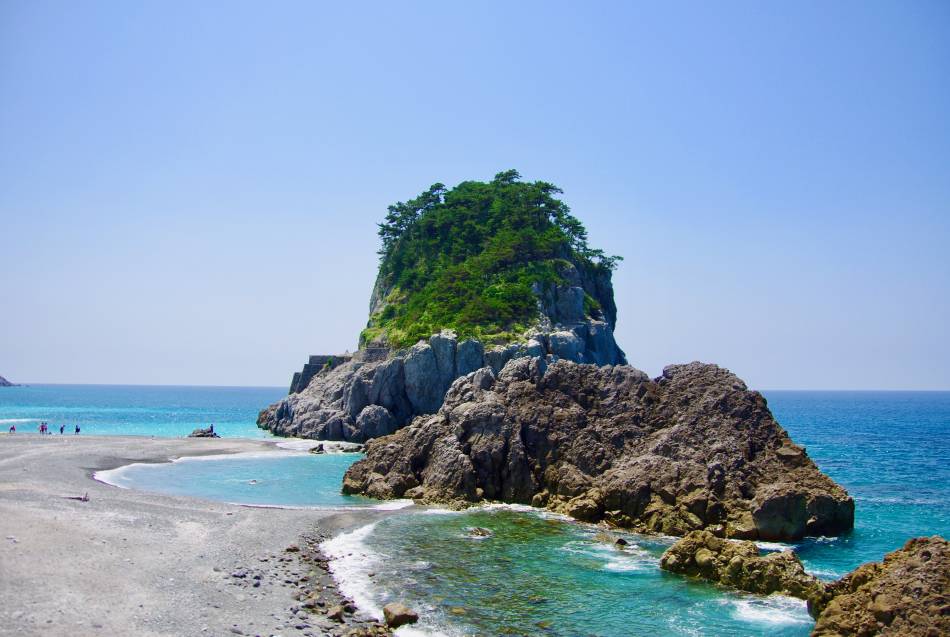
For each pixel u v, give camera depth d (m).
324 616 27.84
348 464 78.00
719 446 51.66
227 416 185.38
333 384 119.75
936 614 24.06
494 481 57.81
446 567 36.22
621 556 39.69
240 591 29.73
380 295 155.25
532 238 136.38
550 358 102.88
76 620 24.19
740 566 34.41
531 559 38.47
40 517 37.25
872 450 110.81
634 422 59.12
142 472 66.88
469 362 104.50
